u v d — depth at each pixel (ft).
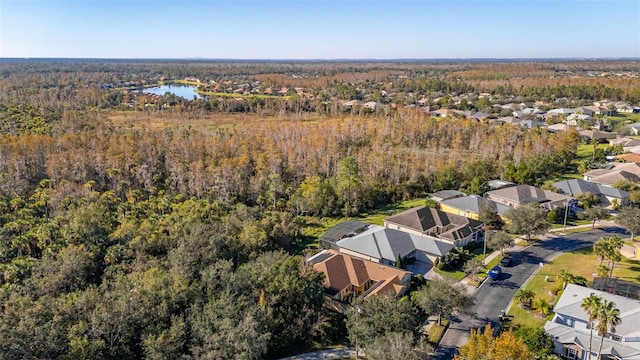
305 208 279.28
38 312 129.80
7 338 113.19
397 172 324.80
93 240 199.62
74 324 131.54
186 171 313.53
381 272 191.01
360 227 241.96
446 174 325.62
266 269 166.91
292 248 234.17
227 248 197.98
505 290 186.29
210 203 264.31
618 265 203.21
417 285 190.70
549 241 234.79
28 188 289.12
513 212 233.96
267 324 142.41
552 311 167.02
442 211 257.96
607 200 288.92
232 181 297.33
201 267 174.60
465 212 264.31
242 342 123.65
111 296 142.92
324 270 185.16
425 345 130.11
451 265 208.64
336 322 164.14
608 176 311.68
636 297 165.78
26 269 174.50
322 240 230.07
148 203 258.98
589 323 149.07
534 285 189.67
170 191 295.28
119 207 250.57
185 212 236.43
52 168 300.81
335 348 151.74
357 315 146.41
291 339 149.18
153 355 122.11
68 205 250.98
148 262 183.32
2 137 341.82
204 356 122.93
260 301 148.05
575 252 220.23
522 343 133.18
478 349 122.93
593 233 244.01
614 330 135.85
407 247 217.56
